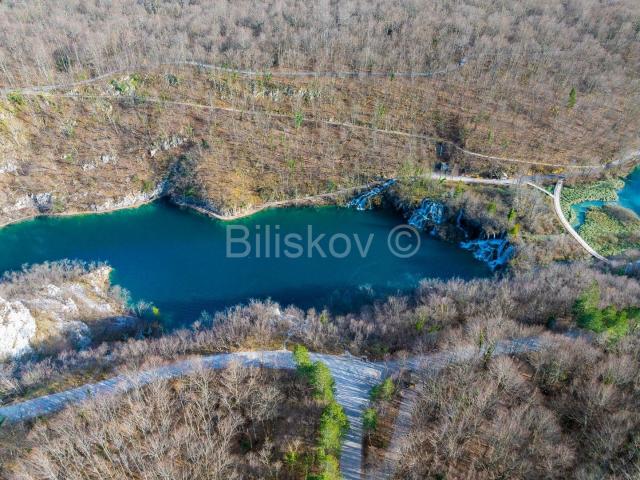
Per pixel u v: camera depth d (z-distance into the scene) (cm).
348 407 8238
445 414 7281
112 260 14312
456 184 16912
